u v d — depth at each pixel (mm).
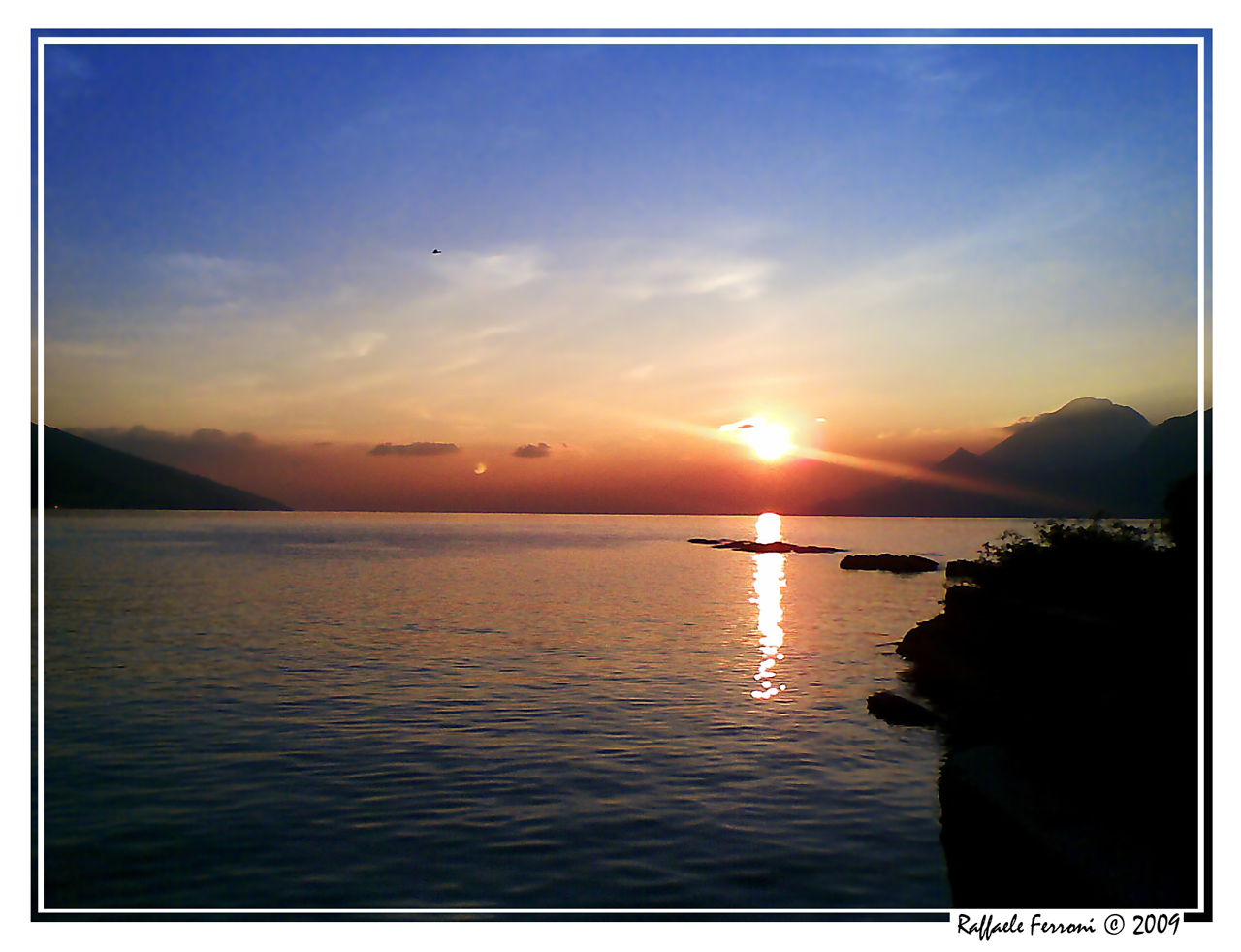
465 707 19547
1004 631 20078
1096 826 10148
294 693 20938
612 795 13703
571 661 25719
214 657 26000
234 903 10102
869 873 10930
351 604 40844
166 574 56906
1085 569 20750
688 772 14867
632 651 27641
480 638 30391
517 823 12516
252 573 58531
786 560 82438
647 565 73250
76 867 11062
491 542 117438
